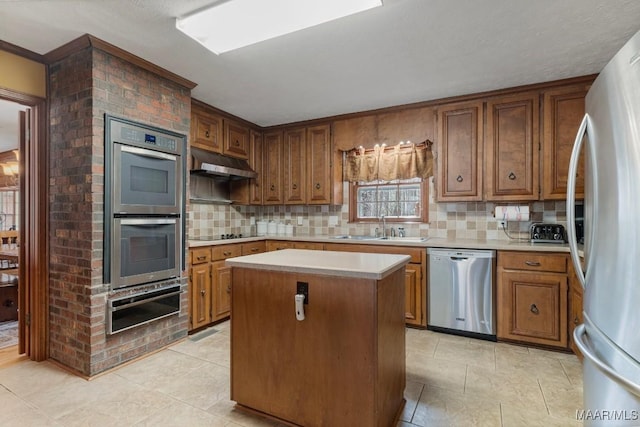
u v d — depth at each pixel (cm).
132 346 251
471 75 280
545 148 296
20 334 258
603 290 107
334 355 162
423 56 246
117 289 239
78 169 232
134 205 250
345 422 159
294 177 423
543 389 210
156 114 268
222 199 420
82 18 198
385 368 164
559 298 265
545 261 270
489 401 197
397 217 398
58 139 244
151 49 236
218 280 332
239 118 402
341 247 355
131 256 248
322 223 438
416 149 379
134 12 192
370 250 340
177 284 285
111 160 235
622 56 96
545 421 178
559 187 291
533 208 327
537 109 300
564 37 220
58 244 245
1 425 174
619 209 98
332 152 400
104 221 232
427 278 316
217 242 331
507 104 311
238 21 200
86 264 227
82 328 229
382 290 160
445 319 307
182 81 287
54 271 248
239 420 180
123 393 206
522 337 278
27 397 201
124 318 243
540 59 252
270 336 178
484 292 291
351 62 256
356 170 413
